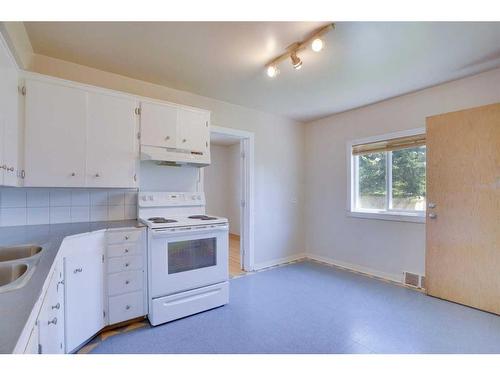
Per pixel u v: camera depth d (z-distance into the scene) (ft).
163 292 7.32
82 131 7.06
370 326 7.18
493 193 7.93
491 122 8.00
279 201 13.50
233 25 6.07
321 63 7.91
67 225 7.28
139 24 6.03
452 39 6.61
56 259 4.32
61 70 7.75
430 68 8.21
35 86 6.39
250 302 8.75
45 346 3.72
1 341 1.96
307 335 6.73
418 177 10.37
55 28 6.15
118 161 7.63
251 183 12.32
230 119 11.52
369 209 12.10
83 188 7.91
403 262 10.56
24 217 7.17
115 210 8.50
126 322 7.27
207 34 6.43
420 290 9.79
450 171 8.81
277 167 13.39
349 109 12.38
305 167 14.78
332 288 9.99
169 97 9.80
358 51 7.19
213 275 8.24
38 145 6.42
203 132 9.30
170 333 6.81
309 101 11.29
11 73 5.75
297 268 12.62
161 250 7.27
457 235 8.63
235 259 14.29
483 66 8.09
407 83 9.37
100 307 6.59
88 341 6.34
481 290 8.11
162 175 9.46
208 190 22.09
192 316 7.75
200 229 7.88
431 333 6.82
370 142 11.71
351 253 12.51
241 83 9.41
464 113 8.52
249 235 12.27
